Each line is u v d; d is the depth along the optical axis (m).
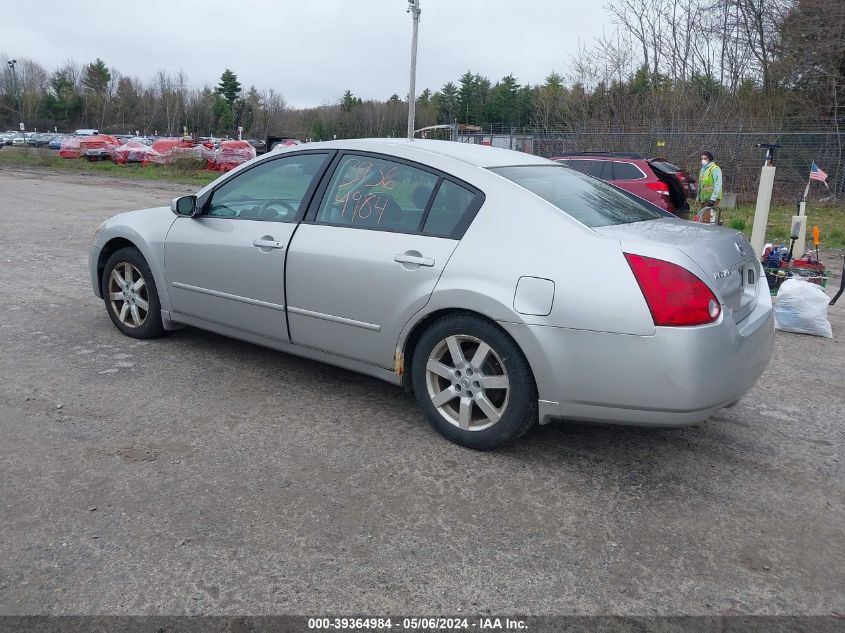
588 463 3.78
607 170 13.60
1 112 105.81
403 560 2.88
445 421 3.92
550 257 3.48
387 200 4.13
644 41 28.77
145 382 4.69
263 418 4.20
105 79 109.75
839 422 4.49
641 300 3.26
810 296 6.66
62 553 2.84
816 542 3.11
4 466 3.51
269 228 4.54
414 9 27.33
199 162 32.69
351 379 4.88
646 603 2.67
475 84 81.81
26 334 5.65
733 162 22.17
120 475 3.46
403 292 3.88
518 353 3.57
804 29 24.86
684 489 3.54
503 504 3.33
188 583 2.69
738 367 3.46
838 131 22.59
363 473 3.57
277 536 3.00
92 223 12.90
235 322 4.81
